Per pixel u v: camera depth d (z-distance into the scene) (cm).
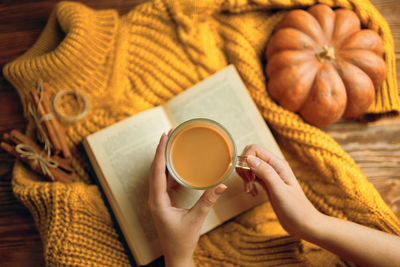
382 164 63
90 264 55
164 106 60
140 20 62
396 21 65
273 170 49
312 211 50
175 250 50
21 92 62
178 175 50
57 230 55
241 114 60
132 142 58
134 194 58
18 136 57
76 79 61
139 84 62
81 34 58
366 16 60
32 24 66
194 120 49
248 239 59
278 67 59
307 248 57
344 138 64
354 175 57
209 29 63
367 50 58
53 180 58
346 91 58
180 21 61
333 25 59
